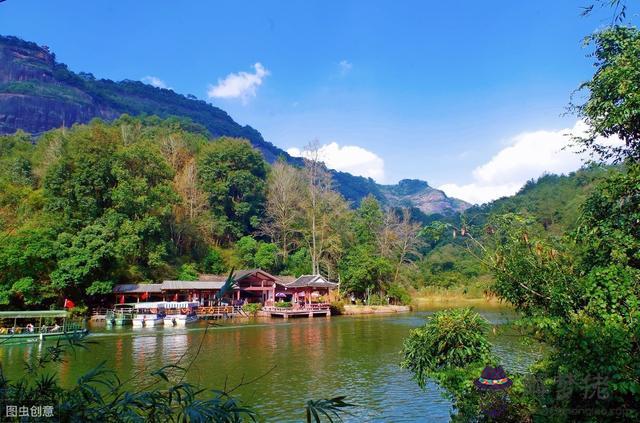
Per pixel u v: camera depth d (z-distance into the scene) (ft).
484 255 33.86
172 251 197.77
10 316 97.40
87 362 75.15
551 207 181.47
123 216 164.86
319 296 193.88
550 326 27.66
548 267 30.07
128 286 157.38
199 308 163.63
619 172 30.32
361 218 279.69
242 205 250.78
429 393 55.67
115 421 15.52
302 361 78.02
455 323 35.91
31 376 17.94
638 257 27.32
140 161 184.55
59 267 138.10
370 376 65.77
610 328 24.09
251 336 113.09
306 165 246.68
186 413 14.88
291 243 250.57
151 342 101.40
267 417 47.16
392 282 229.66
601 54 31.37
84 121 615.57
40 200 168.04
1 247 128.36
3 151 240.94
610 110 29.07
